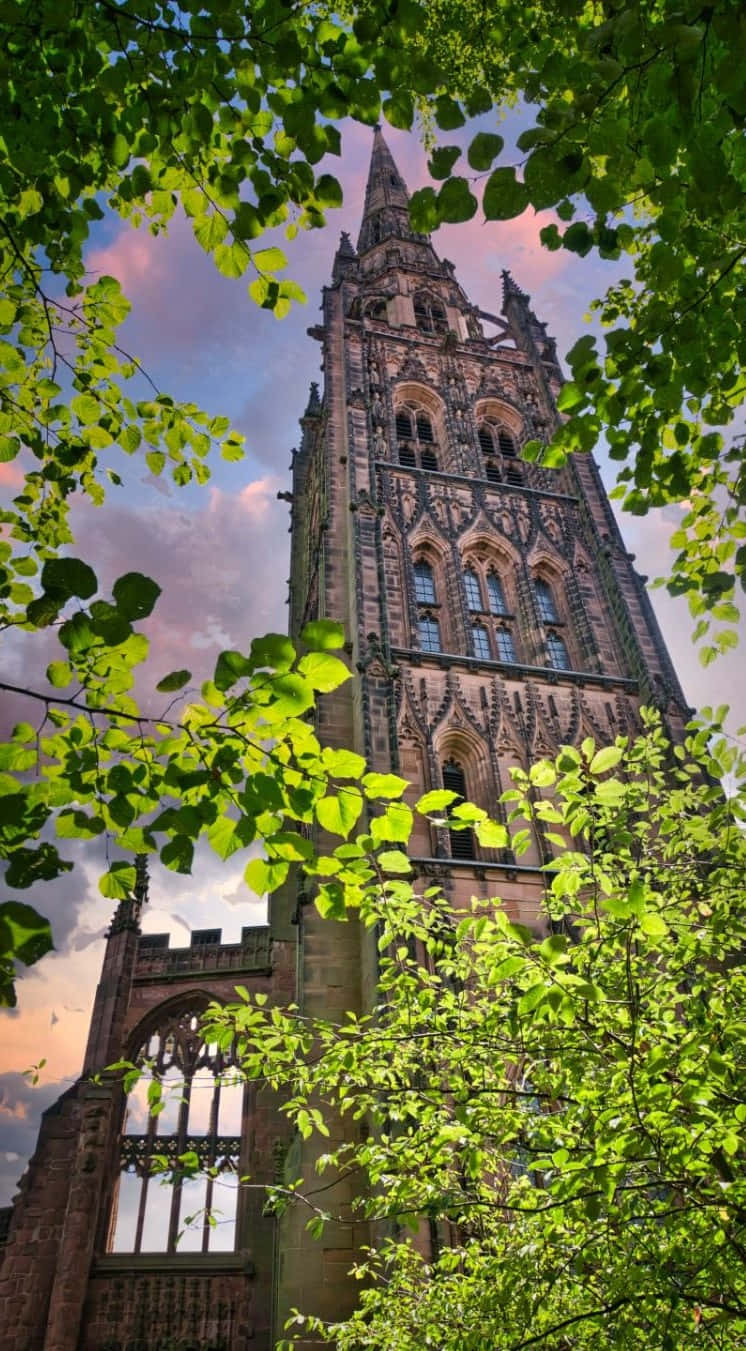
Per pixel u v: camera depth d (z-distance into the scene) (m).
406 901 11.98
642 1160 8.23
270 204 7.83
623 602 38.72
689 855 12.06
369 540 37.09
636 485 8.99
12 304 9.63
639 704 35.75
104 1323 32.59
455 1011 12.07
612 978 10.05
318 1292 21.36
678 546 10.16
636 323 8.55
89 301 9.69
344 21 9.16
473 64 11.02
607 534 42.34
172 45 7.17
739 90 6.03
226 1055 41.53
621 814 12.15
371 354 48.62
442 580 38.47
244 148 7.66
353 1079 12.05
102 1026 40.31
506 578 40.44
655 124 6.14
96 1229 34.78
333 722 32.03
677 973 10.69
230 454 10.51
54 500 10.50
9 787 5.60
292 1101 11.88
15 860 5.07
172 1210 37.28
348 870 6.33
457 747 32.72
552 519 43.25
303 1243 22.09
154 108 7.55
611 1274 8.84
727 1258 8.30
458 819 6.30
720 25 5.60
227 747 5.78
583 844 29.91
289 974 42.19
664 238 7.35
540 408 50.38
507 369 52.22
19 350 9.80
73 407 9.97
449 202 6.59
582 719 34.41
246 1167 37.38
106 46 7.75
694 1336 8.61
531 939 7.68
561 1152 8.03
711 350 8.05
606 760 8.50
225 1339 32.59
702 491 9.80
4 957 4.52
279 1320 21.36
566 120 6.34
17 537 10.00
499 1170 13.08
